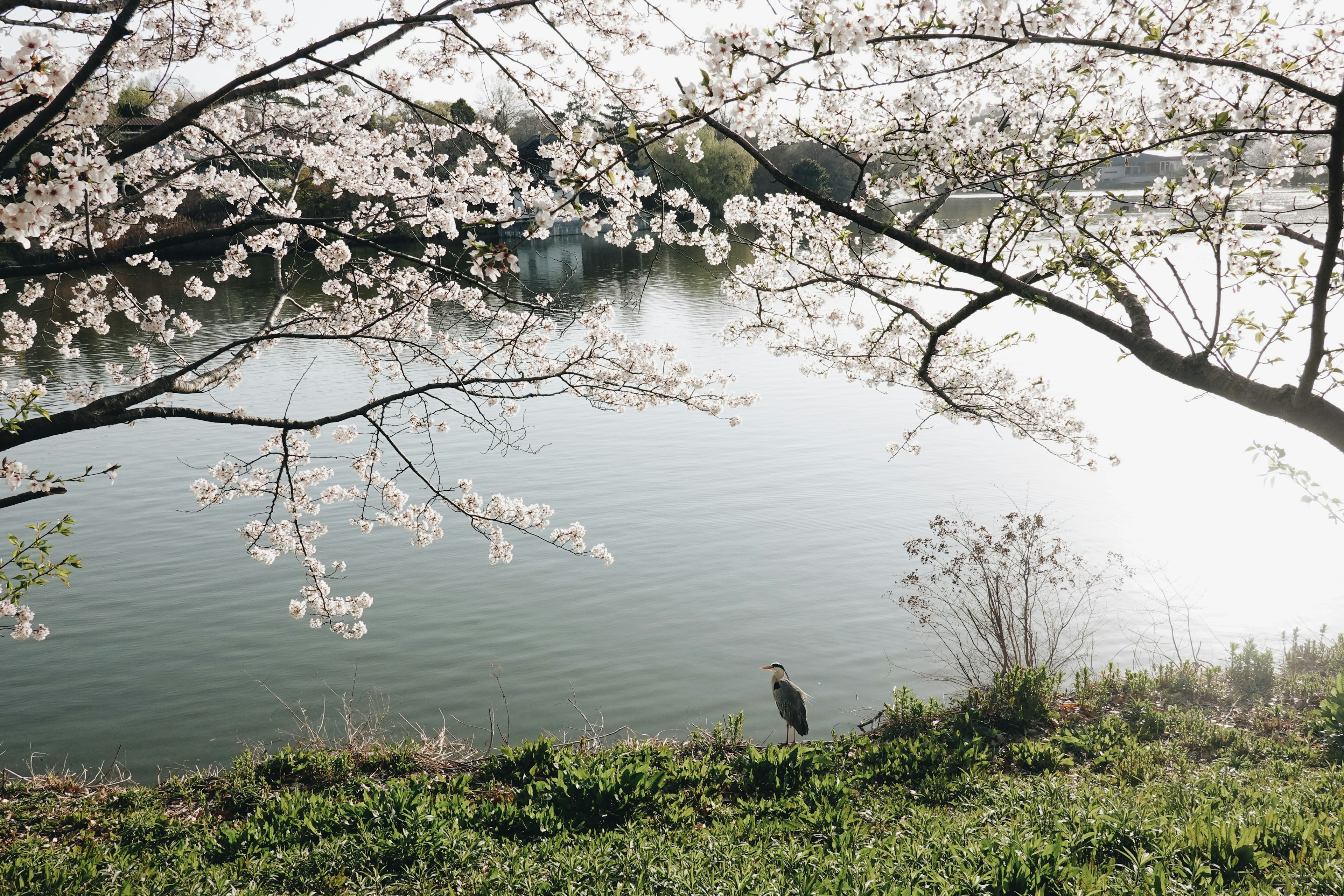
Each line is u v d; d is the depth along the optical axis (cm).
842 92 687
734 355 3784
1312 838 602
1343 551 1697
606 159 520
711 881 583
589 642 1449
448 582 1714
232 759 1138
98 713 1257
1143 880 541
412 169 985
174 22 782
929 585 1590
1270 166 612
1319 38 597
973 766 861
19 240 450
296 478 1011
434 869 642
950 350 1064
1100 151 629
